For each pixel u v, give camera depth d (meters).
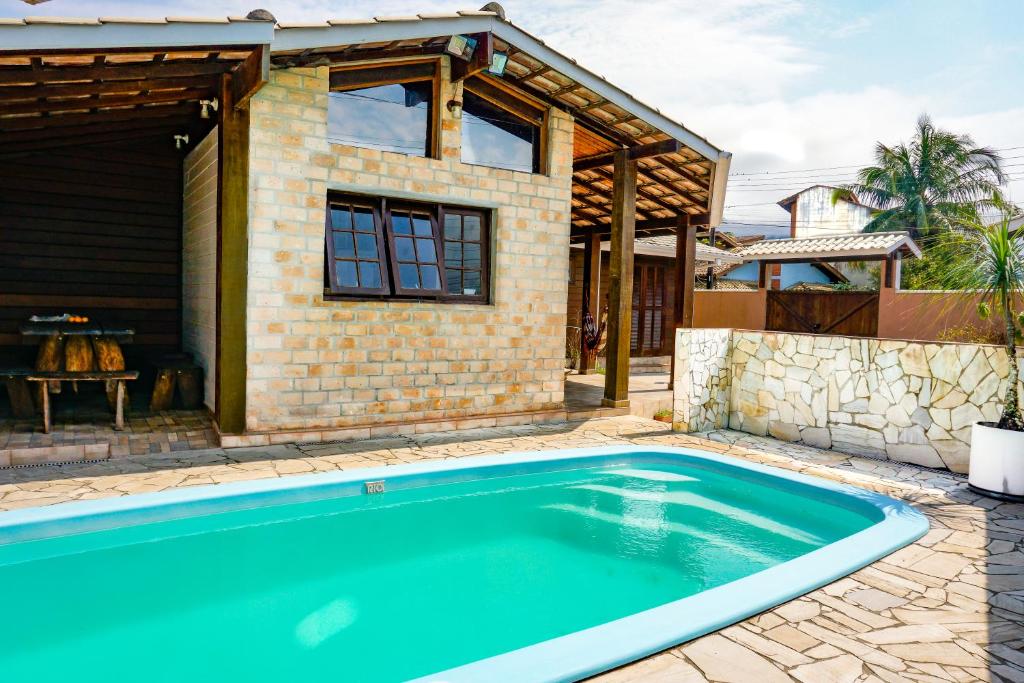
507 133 8.08
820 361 7.51
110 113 6.72
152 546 4.68
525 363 8.20
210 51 5.33
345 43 5.77
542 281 8.25
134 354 8.52
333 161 6.74
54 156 7.93
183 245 8.64
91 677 3.37
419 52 7.14
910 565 4.14
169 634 3.86
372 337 7.07
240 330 6.33
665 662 2.89
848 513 5.55
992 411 6.20
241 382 6.37
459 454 6.51
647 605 4.38
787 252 16.94
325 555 5.16
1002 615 3.45
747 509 6.27
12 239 7.75
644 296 15.73
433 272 7.55
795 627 3.27
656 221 11.41
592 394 10.16
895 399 6.88
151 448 6.14
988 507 5.37
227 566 4.86
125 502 4.61
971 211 6.08
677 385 8.06
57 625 3.91
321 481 5.32
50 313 7.97
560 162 8.29
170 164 8.61
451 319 7.58
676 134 7.89
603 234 13.20
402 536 5.56
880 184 29.25
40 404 6.83
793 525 5.88
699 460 6.82
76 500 4.70
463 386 7.73
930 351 6.63
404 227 7.44
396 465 5.84
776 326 16.70
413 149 7.39
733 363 8.44
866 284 27.36
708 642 3.09
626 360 9.02
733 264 21.59
